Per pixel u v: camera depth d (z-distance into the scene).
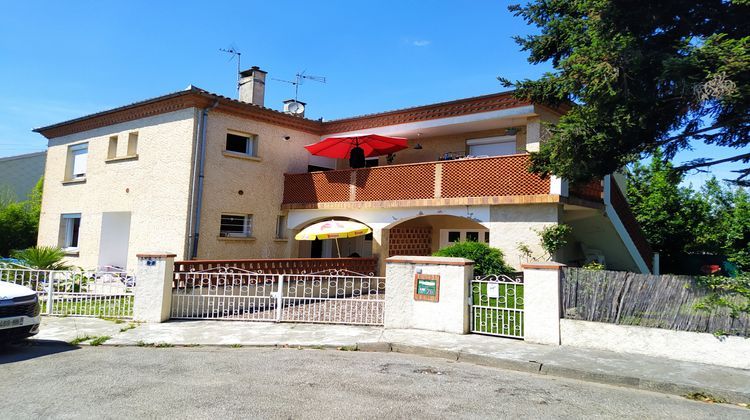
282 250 16.56
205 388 5.59
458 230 16.83
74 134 18.64
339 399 5.25
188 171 14.06
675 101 7.34
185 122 14.39
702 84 6.15
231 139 15.77
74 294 10.85
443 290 9.00
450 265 8.97
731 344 6.77
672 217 20.97
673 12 7.40
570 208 13.09
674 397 5.84
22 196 28.72
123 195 16.08
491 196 12.56
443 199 13.35
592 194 13.52
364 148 16.44
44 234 19.28
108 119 16.95
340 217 15.86
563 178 8.65
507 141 14.81
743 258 18.17
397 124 15.55
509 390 5.82
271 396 5.32
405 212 14.24
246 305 11.59
